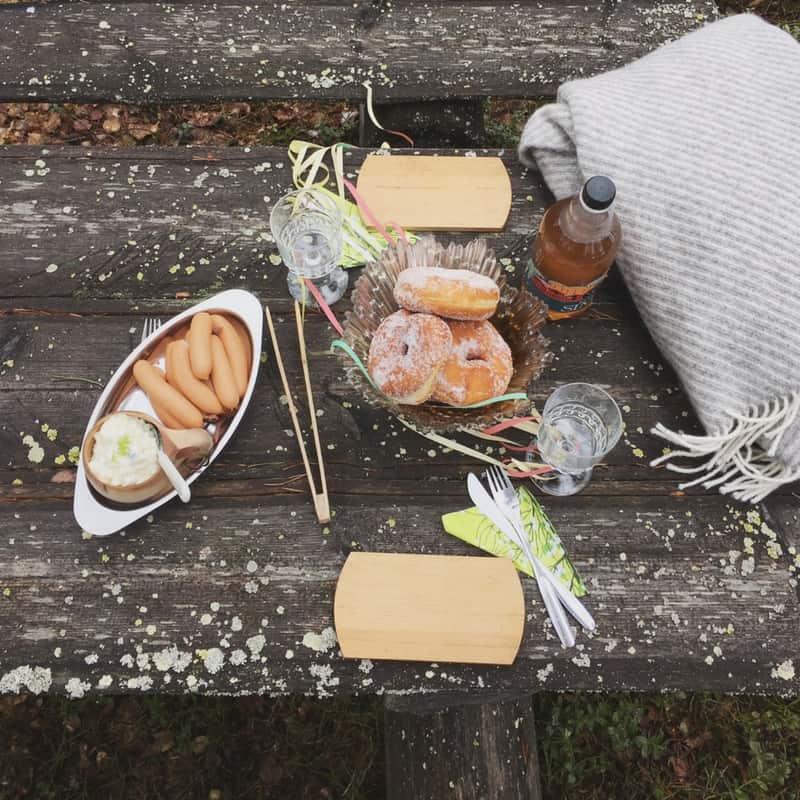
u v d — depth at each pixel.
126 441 0.75
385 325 0.72
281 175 0.99
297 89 1.09
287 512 0.84
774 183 0.81
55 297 0.94
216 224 0.97
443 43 1.12
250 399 0.85
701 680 0.79
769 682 0.79
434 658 0.78
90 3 1.12
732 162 0.83
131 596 0.80
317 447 0.85
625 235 0.87
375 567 0.81
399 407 0.77
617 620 0.81
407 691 0.79
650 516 0.85
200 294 0.94
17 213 0.97
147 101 1.09
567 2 1.14
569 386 0.83
